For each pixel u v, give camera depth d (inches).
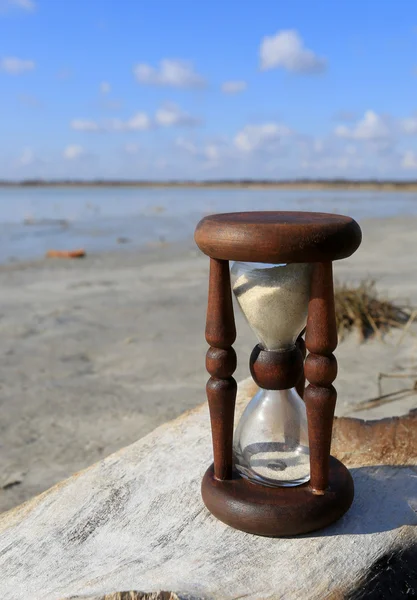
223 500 14.9
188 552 14.3
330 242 13.5
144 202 371.2
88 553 14.5
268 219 14.2
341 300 50.1
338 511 14.8
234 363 15.0
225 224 13.9
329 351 14.3
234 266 14.8
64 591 13.3
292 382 15.0
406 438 18.2
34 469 29.8
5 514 16.0
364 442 18.2
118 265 91.8
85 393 39.0
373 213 237.3
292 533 14.5
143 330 53.2
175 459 17.6
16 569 14.2
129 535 15.0
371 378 38.8
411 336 47.3
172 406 36.8
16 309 61.2
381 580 13.5
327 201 384.5
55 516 15.7
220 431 15.2
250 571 13.7
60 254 102.5
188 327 54.1
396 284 68.2
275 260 13.6
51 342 49.8
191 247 116.5
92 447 31.9
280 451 15.5
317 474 14.7
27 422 34.9
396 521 15.1
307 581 13.4
